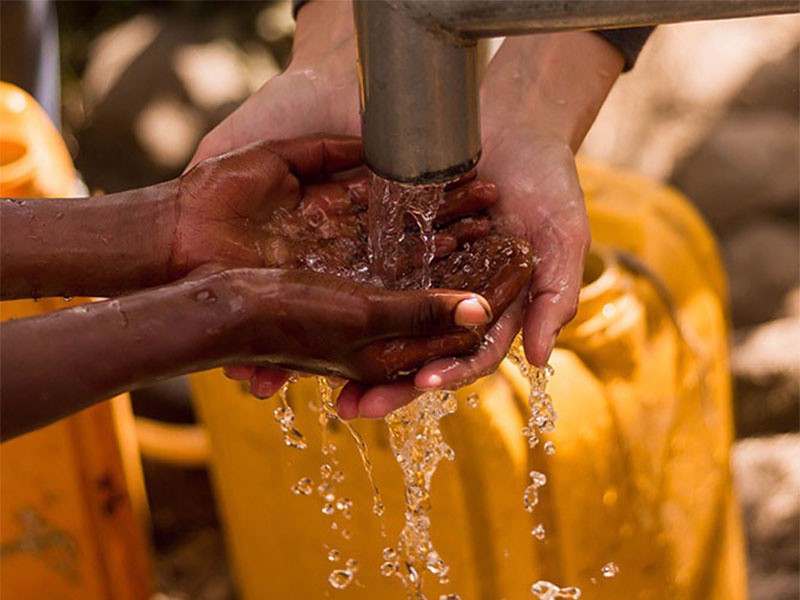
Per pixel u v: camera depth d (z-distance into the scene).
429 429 1.11
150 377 0.85
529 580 1.27
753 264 2.52
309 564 1.36
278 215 1.12
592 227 1.49
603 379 1.29
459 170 0.87
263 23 3.05
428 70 0.83
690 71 2.76
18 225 1.04
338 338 0.90
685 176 2.67
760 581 1.93
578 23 0.78
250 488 1.37
